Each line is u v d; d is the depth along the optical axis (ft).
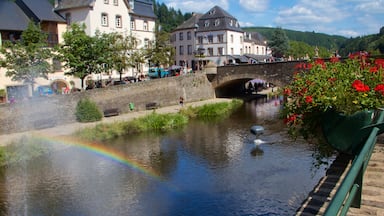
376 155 19.29
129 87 111.14
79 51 96.02
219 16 208.44
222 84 148.36
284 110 21.94
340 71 21.04
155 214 42.98
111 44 114.42
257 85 212.84
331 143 19.04
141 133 89.40
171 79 129.08
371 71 20.02
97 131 81.66
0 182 54.34
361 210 12.97
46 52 88.33
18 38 104.17
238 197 47.34
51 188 52.01
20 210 44.52
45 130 82.53
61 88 113.19
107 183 53.78
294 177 53.47
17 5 113.50
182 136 85.81
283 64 123.34
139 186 52.70
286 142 75.46
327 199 16.06
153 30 157.69
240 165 60.95
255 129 84.64
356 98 18.12
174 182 53.93
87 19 127.13
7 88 96.32
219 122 104.06
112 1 134.51
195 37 215.72
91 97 98.53
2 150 62.03
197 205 45.50
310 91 19.97
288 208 43.29
